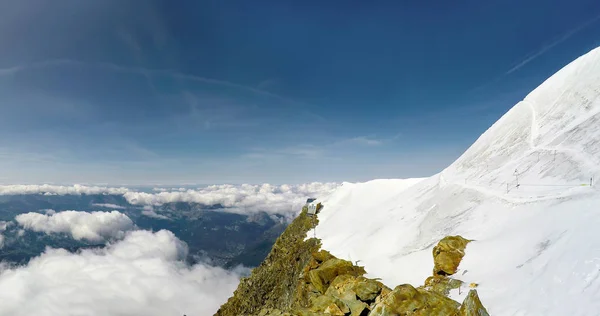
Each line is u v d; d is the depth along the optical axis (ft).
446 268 100.58
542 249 82.38
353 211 291.38
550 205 109.09
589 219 82.94
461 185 194.08
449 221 154.71
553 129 192.65
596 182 109.70
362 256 165.89
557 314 56.65
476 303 62.34
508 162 193.67
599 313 51.31
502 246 98.99
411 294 75.25
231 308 246.47
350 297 101.60
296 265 210.38
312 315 95.45
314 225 281.54
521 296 67.46
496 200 143.95
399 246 161.58
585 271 63.16
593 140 143.43
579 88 210.18
